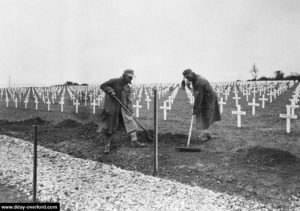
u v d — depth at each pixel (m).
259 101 21.08
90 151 7.90
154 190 5.03
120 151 7.64
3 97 31.08
